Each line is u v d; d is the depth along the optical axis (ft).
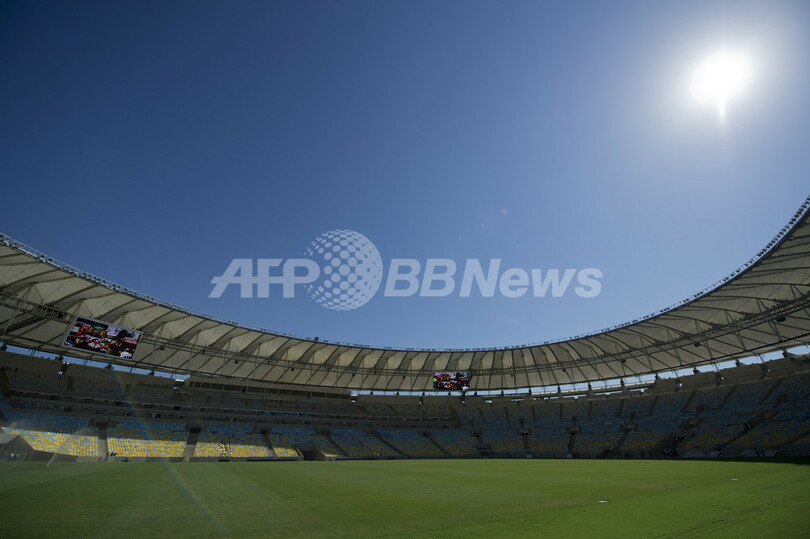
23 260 94.99
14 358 134.62
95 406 143.74
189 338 152.76
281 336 164.96
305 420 191.21
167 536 26.50
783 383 152.15
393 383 225.97
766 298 129.70
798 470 68.59
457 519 32.60
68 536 26.09
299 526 29.94
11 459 106.42
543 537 26.12
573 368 209.97
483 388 233.96
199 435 153.28
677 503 38.81
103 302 123.34
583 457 175.83
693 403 173.37
